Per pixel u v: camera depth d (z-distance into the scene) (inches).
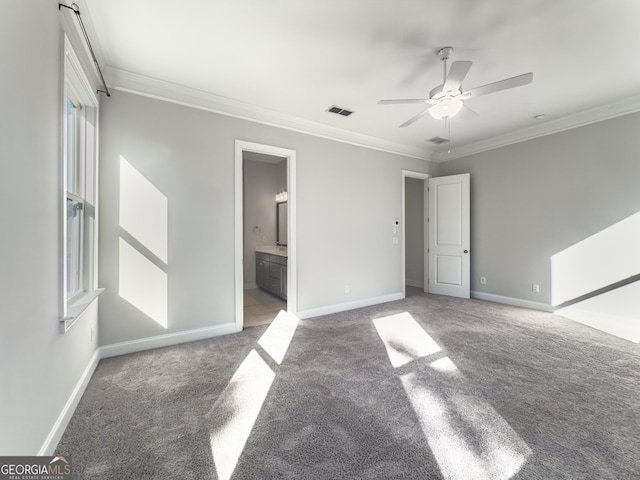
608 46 90.5
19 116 45.1
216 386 82.8
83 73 78.4
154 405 73.6
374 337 121.3
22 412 45.2
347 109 135.3
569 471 52.7
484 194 186.2
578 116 142.1
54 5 59.2
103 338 101.6
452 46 90.6
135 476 52.1
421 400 75.4
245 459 56.1
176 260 114.8
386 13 77.0
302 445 59.7
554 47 91.1
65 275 62.6
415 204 238.8
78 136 90.7
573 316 147.6
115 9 74.5
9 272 41.7
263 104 129.9
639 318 127.9
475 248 191.5
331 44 89.5
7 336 41.0
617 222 133.6
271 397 77.1
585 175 143.4
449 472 52.7
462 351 106.3
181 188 115.6
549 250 157.0
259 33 84.4
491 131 165.6
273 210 252.1
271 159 237.8
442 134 170.4
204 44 89.2
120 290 104.3
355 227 170.2
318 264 155.9
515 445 59.4
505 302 176.2
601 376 87.5
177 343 114.9
